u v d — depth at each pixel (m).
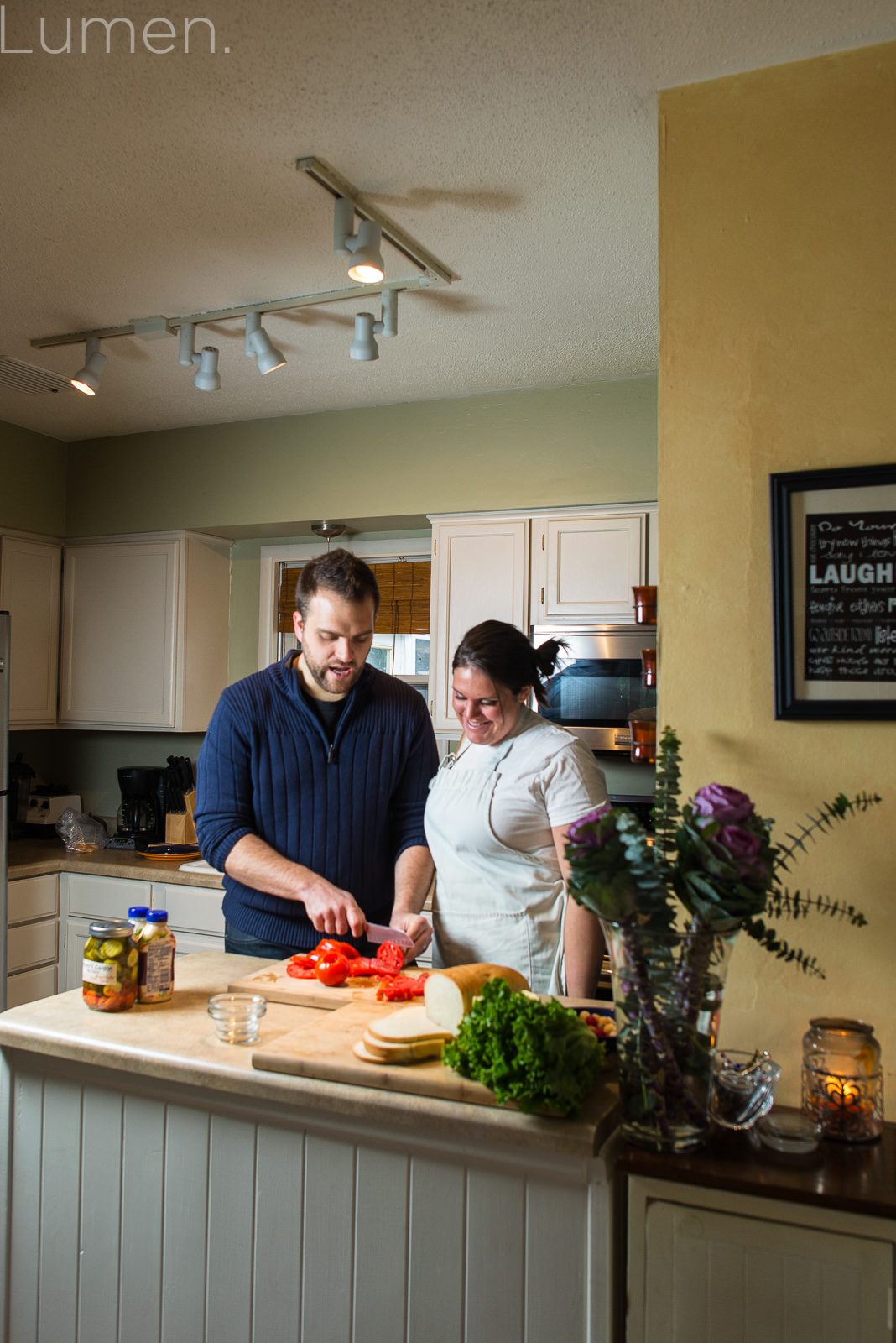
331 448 3.66
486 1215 1.27
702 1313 1.20
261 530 3.90
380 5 1.52
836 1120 1.28
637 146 1.91
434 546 3.48
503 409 3.41
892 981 1.41
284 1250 1.39
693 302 1.61
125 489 4.03
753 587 1.53
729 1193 1.18
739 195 1.60
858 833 1.44
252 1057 1.38
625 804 3.14
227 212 2.20
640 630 3.05
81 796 4.29
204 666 4.02
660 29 1.55
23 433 3.95
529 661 1.94
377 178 2.04
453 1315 1.28
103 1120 1.53
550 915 1.89
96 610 4.06
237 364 3.17
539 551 3.32
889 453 1.47
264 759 2.08
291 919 2.05
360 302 2.66
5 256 2.43
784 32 1.54
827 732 1.47
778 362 1.54
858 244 1.51
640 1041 1.23
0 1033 1.57
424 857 2.15
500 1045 1.25
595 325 2.80
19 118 1.84
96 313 2.78
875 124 1.52
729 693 1.53
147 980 1.68
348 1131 1.34
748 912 1.19
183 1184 1.46
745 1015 1.48
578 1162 1.22
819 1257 1.15
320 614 1.94
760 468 1.54
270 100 1.78
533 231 2.26
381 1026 1.41
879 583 1.45
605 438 3.27
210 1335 1.42
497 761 1.92
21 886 3.49
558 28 1.56
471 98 1.76
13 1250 1.59
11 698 3.88
